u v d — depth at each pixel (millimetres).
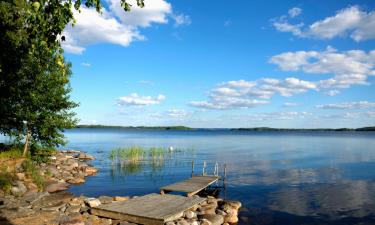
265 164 44875
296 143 110875
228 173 35781
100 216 14656
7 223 12148
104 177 31766
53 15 5594
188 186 21703
